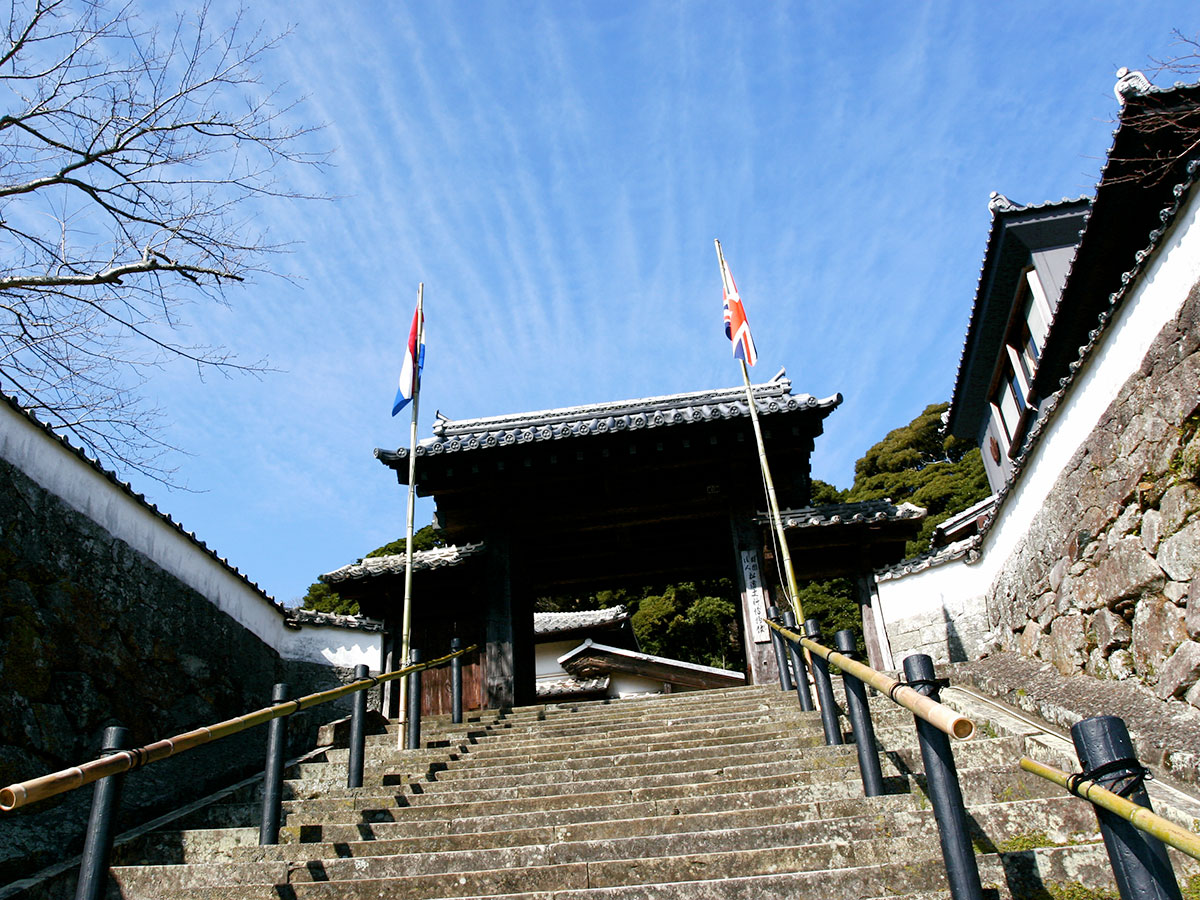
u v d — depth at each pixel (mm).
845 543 10766
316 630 11062
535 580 13391
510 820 5051
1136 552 6062
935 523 27375
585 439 10914
